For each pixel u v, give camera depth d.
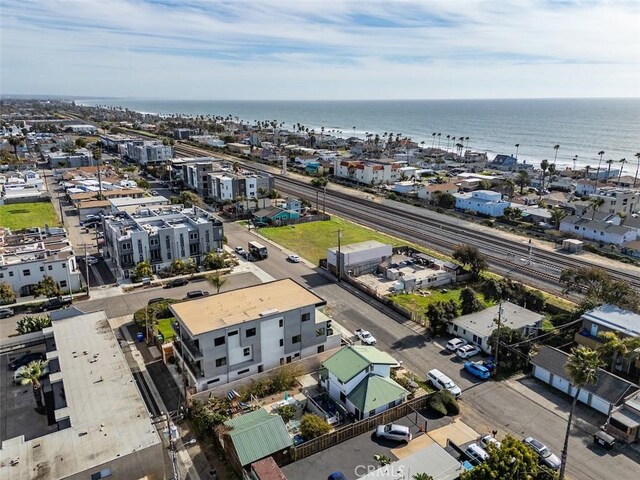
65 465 35.44
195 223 90.06
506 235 111.38
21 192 140.62
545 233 112.56
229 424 42.56
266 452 39.72
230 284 80.81
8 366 55.25
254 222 119.25
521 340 57.47
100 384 45.69
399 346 61.03
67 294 74.94
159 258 86.31
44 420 46.47
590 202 133.50
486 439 42.78
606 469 40.53
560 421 47.03
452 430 45.44
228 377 51.00
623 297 65.25
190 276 83.31
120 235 83.94
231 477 39.25
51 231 100.44
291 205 125.69
